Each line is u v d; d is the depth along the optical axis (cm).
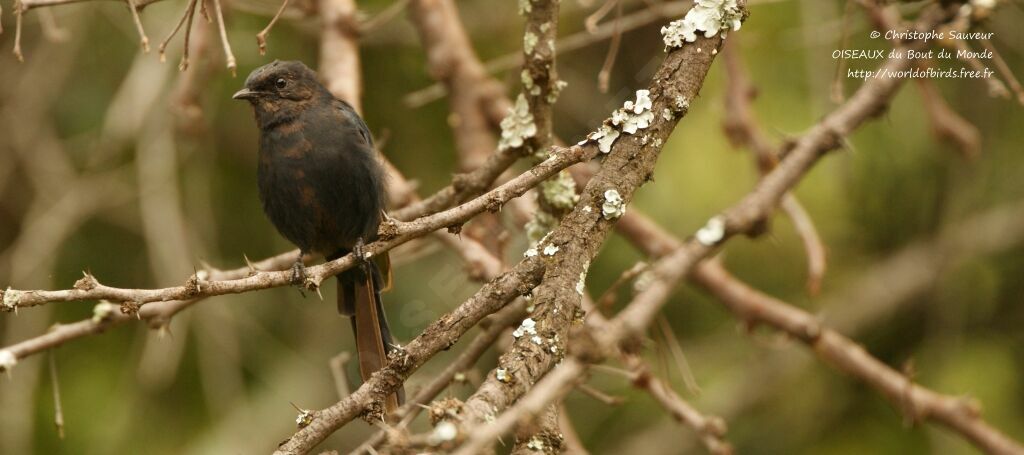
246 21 1257
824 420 1388
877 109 868
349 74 983
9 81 1299
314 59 1307
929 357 1360
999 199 1395
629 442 1363
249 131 1349
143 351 1254
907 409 959
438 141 1331
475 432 397
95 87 1317
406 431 489
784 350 1390
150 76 1170
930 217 1374
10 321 1202
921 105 1329
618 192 546
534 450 486
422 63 1333
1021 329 1386
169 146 1202
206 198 1267
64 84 1309
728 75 1052
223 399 1232
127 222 1323
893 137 1340
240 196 1352
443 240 911
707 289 1010
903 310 1422
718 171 1315
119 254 1323
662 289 567
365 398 536
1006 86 1315
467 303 538
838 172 1320
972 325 1402
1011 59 1317
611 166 555
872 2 948
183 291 550
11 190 1373
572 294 516
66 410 1230
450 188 761
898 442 1346
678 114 568
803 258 1388
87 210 1244
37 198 1284
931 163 1348
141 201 1232
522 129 726
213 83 1241
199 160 1280
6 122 1252
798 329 979
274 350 1322
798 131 1270
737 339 1410
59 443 1217
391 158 1323
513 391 471
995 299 1404
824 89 1216
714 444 848
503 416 402
